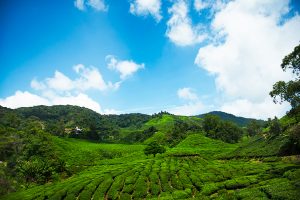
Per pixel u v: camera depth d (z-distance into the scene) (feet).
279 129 383.45
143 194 207.31
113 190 216.74
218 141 544.62
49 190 233.76
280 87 174.19
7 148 423.23
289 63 170.40
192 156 382.63
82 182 246.68
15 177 327.06
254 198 132.36
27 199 213.87
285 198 122.72
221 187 189.88
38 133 523.70
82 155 472.03
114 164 390.83
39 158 398.21
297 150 277.64
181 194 190.08
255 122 653.30
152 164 313.32
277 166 218.38
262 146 369.71
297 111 177.99
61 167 339.57
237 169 250.16
